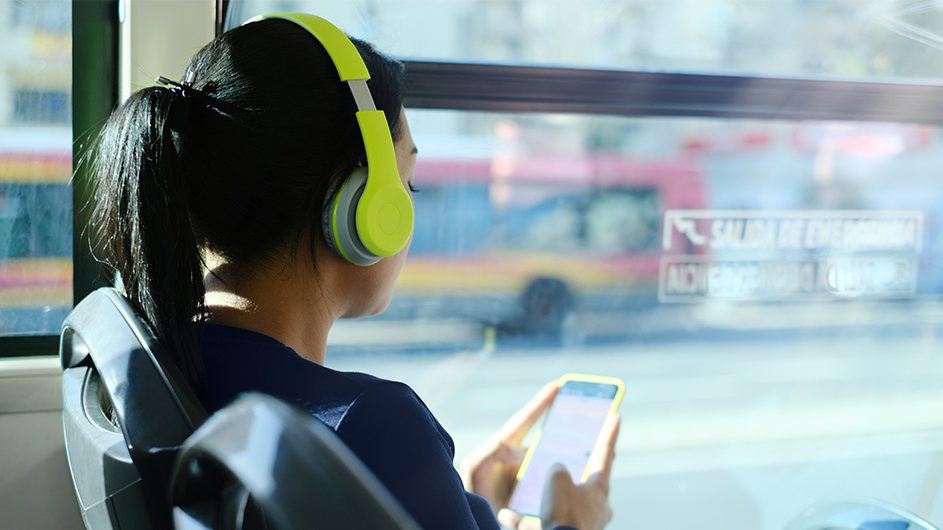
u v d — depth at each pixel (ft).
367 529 0.73
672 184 8.24
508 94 3.84
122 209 1.64
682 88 4.06
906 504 6.80
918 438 7.35
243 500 0.99
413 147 2.02
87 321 1.57
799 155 7.11
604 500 2.40
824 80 4.25
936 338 7.42
